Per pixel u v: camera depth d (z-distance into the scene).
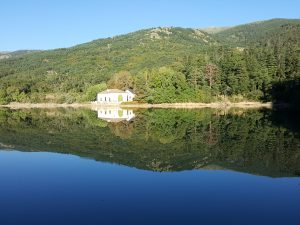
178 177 27.61
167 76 137.50
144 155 36.91
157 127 64.19
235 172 28.95
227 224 18.45
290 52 143.25
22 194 23.67
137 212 20.19
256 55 146.38
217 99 133.62
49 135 53.75
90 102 160.25
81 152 38.91
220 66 141.75
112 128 63.47
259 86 131.88
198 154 36.84
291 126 61.06
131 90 157.88
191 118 82.56
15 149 40.91
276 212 20.12
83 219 19.22
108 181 26.58
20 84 183.50
